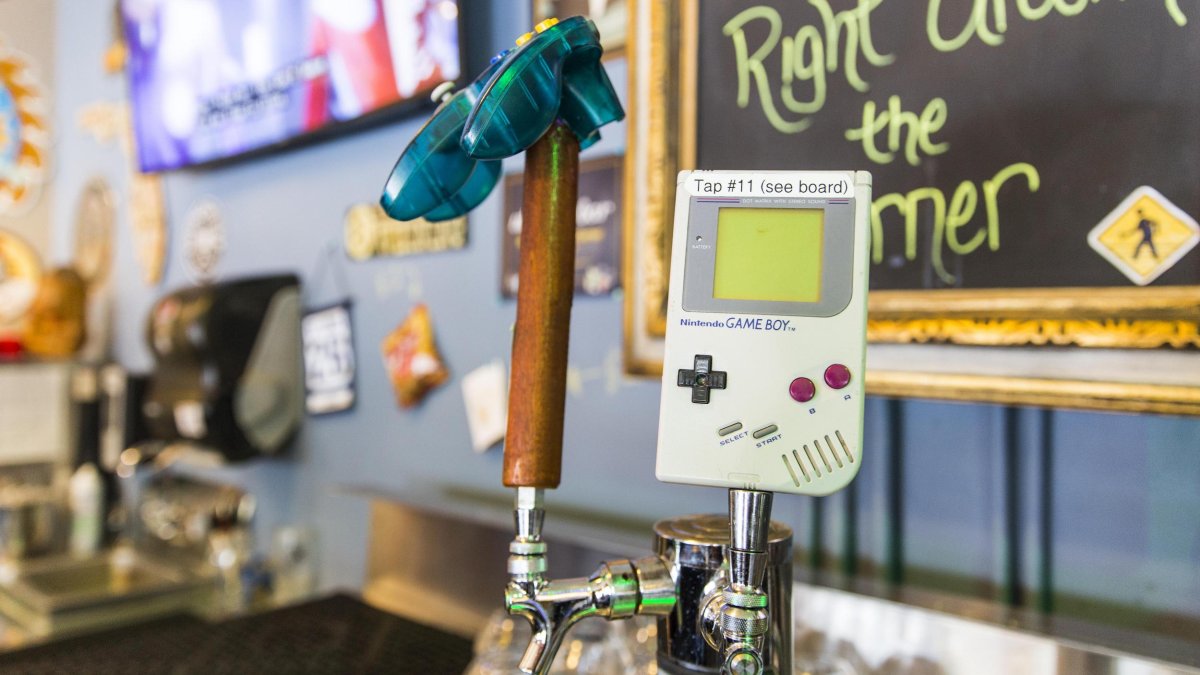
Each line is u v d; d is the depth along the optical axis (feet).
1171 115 2.52
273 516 6.30
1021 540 2.99
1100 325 2.62
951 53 2.92
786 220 1.90
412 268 5.17
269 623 4.66
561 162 2.10
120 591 6.10
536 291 2.06
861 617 3.01
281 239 6.25
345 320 5.60
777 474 1.79
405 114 5.07
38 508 7.52
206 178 7.06
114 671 4.10
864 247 1.84
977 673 2.76
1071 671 2.59
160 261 7.64
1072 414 2.90
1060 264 2.70
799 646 3.14
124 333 8.30
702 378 1.85
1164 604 2.72
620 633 3.11
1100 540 2.84
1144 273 2.56
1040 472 2.95
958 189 2.90
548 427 2.03
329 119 5.40
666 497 3.91
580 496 4.27
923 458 3.20
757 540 1.82
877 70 3.08
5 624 5.98
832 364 1.80
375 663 4.12
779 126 3.32
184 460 6.30
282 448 6.21
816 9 3.22
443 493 4.99
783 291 1.86
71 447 8.38
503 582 4.34
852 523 3.36
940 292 2.94
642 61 3.72
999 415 3.03
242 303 5.79
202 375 5.70
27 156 9.47
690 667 2.07
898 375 3.03
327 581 5.69
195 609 6.29
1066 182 2.69
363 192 5.50
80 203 9.09
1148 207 2.55
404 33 4.79
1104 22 2.63
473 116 1.89
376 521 5.08
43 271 9.61
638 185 3.75
